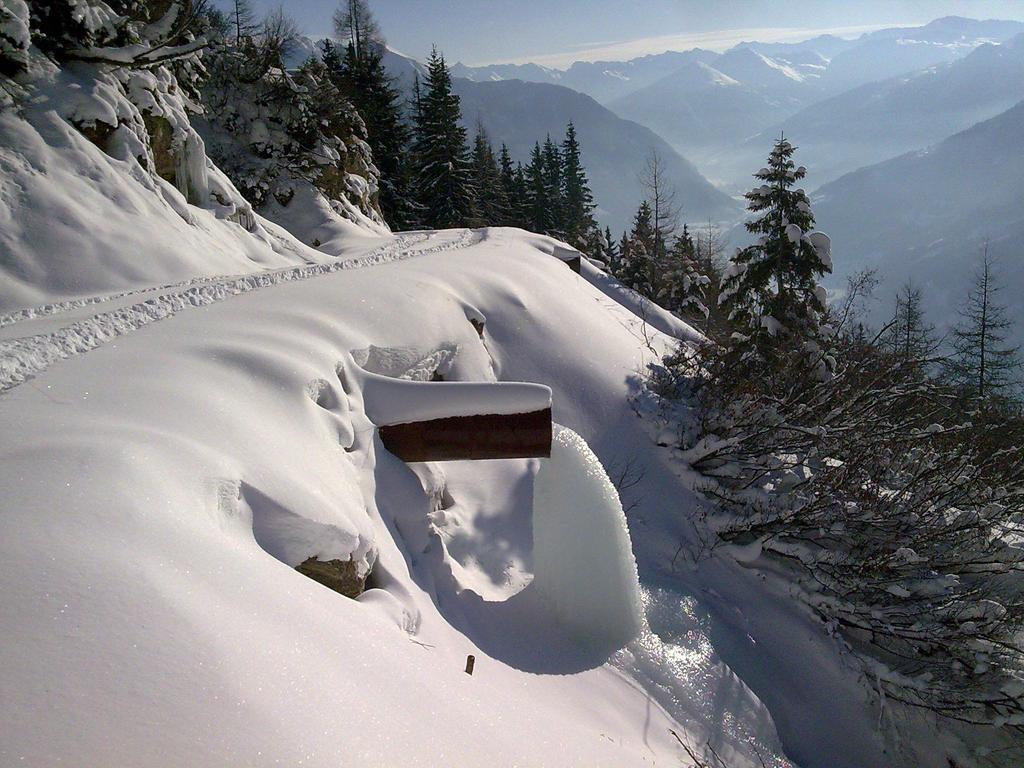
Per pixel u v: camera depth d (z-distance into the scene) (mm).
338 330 7766
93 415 4418
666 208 43250
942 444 11398
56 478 3490
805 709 7836
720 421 11406
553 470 7223
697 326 31531
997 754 7559
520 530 8367
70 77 12828
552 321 13023
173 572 3170
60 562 2926
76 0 12805
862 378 12578
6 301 9227
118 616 2756
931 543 9234
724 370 12312
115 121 12891
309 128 25812
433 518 7359
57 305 8828
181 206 13773
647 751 5543
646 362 13367
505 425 7070
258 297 8531
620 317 16391
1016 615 8008
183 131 15430
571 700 5836
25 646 2502
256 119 24719
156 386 5082
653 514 10242
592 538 6988
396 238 22922
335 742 2717
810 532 9586
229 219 16000
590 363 12445
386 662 3715
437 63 45500
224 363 5930
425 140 46875
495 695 4656
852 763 7414
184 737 2393
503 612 6855
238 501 4398
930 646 8516
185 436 4488
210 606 3082
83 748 2219
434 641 5273
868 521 9172
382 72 44406
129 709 2406
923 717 7914
